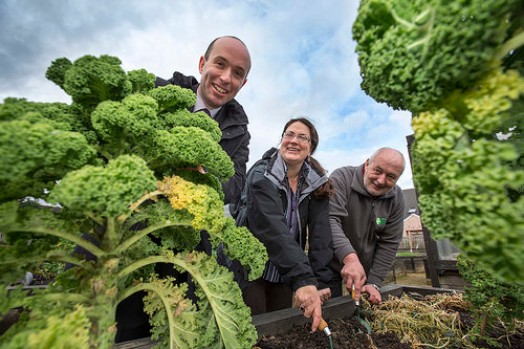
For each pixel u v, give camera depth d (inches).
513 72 21.9
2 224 27.1
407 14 23.6
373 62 25.6
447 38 21.5
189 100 44.1
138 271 44.4
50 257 32.4
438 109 24.4
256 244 42.7
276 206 76.6
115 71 33.2
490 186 20.2
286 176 96.9
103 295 31.4
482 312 62.2
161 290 38.9
